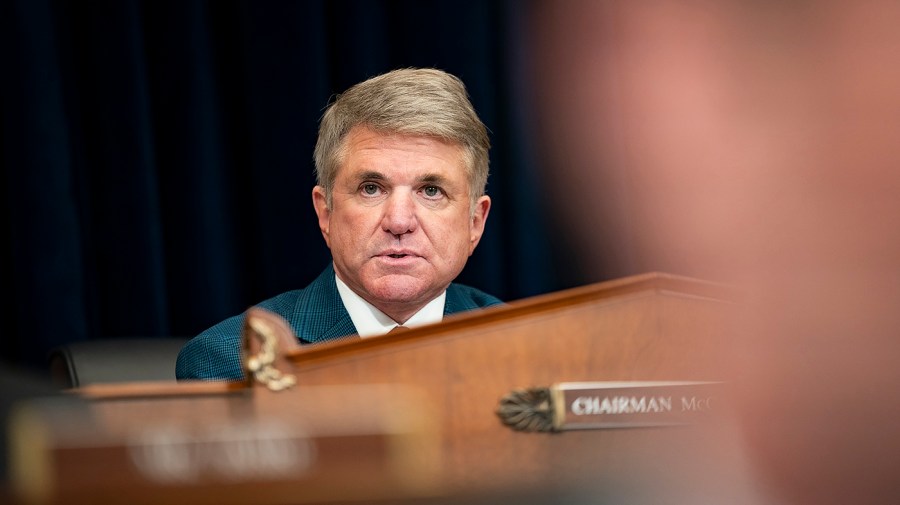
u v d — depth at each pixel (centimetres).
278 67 550
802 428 145
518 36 577
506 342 196
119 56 525
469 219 385
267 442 122
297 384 182
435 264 370
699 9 129
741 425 171
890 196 121
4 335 525
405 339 190
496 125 587
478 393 193
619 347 203
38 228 513
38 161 512
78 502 119
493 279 586
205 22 545
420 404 145
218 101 552
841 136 121
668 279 205
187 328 544
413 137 363
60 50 527
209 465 121
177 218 544
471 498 132
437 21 577
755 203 125
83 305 521
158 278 530
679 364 204
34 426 124
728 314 192
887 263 123
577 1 570
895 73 120
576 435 191
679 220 128
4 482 118
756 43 125
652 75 131
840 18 123
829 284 127
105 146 528
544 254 582
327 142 379
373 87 367
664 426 192
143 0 541
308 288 404
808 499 149
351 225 368
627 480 159
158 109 543
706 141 126
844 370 134
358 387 172
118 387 163
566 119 576
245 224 563
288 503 122
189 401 170
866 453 140
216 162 547
